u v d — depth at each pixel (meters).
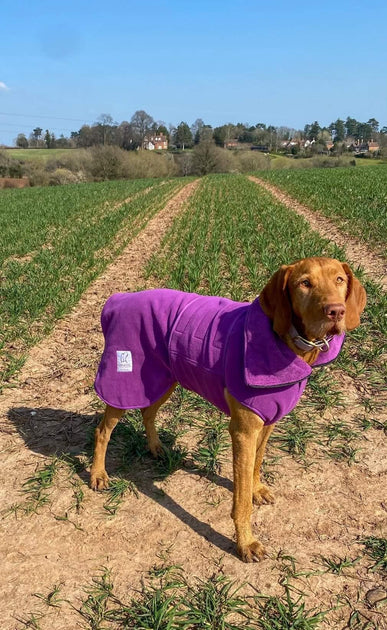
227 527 1.23
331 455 1.46
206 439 1.57
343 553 1.13
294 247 3.68
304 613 0.99
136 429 1.62
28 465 1.47
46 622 1.00
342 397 1.76
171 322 1.23
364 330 2.15
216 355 1.13
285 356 1.04
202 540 1.19
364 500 1.28
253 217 5.59
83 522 1.25
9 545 1.19
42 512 1.29
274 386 1.05
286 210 6.11
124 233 5.34
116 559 1.14
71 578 1.09
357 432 1.56
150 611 1.00
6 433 1.62
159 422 1.67
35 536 1.21
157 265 3.71
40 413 1.73
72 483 1.39
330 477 1.37
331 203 5.99
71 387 1.90
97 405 1.76
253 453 1.11
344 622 0.98
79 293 2.96
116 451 1.54
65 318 2.64
